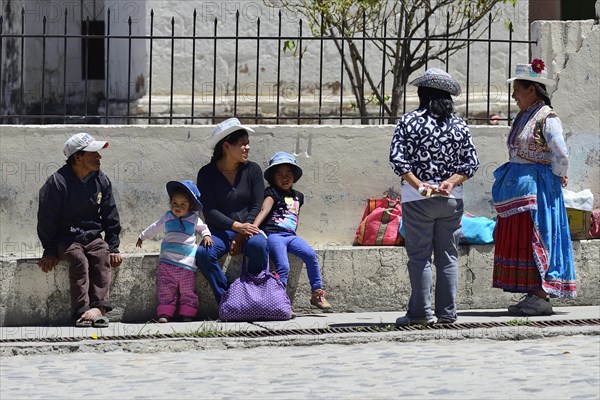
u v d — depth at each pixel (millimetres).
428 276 24219
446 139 23891
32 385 19750
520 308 25797
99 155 25578
